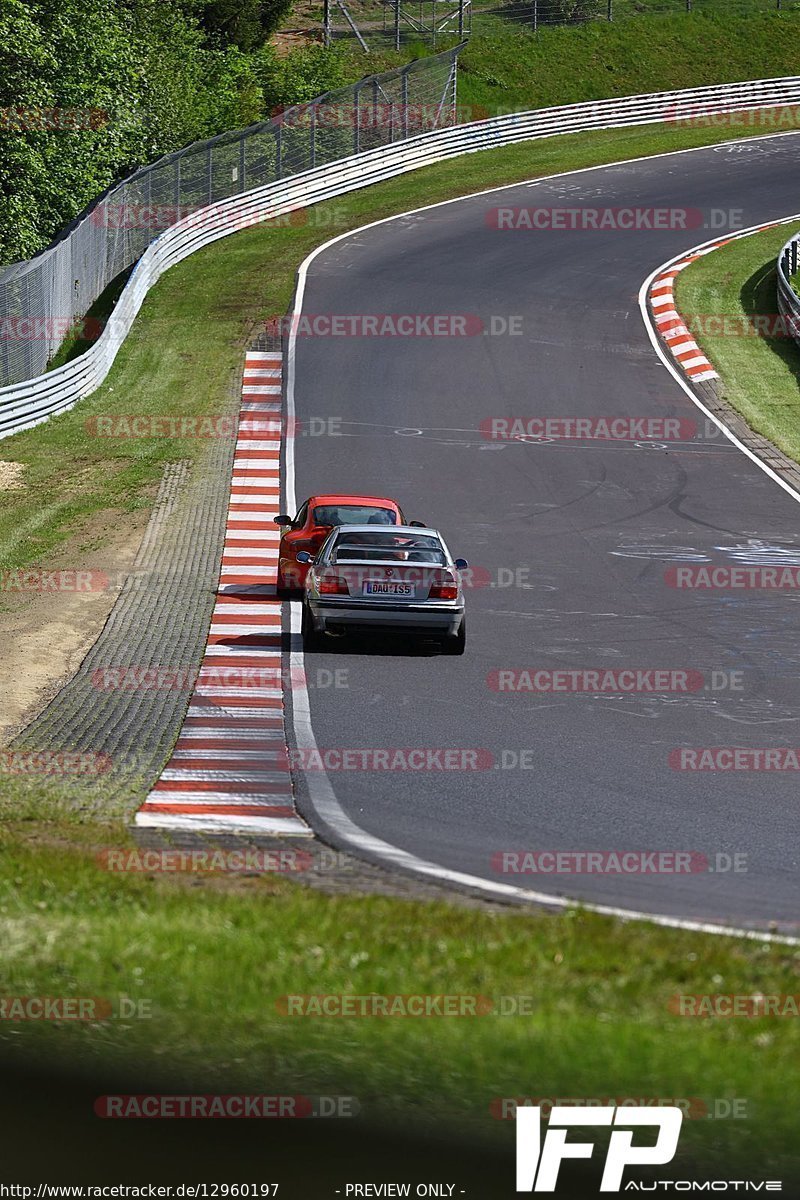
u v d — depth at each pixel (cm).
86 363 12825
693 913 3228
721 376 13662
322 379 13375
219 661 6284
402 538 6644
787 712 5669
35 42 14962
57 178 15925
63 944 2477
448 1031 2133
